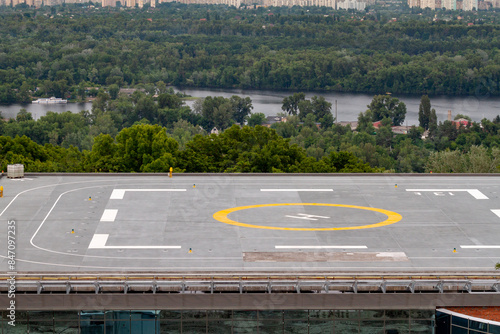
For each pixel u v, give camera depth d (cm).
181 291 6078
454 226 7869
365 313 6144
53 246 7081
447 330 6216
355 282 6131
